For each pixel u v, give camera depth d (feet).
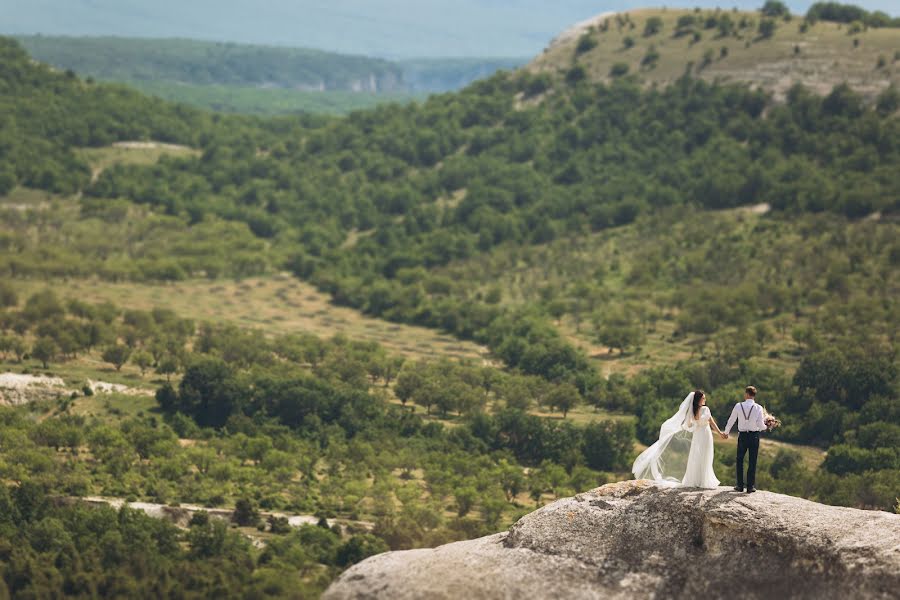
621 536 132.16
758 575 122.93
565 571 130.52
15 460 620.49
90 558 437.58
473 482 655.76
